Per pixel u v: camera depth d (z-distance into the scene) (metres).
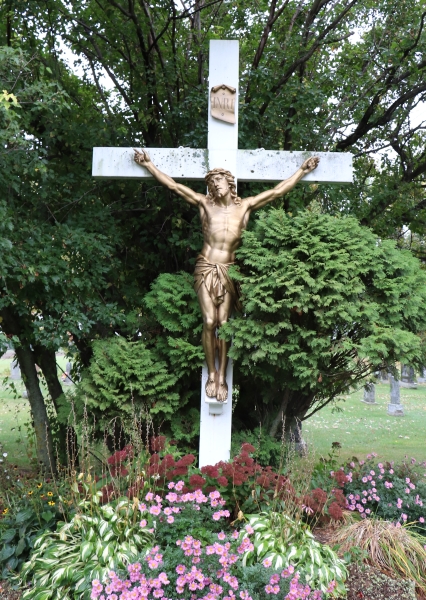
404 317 4.32
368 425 10.09
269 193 4.61
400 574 3.28
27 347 5.61
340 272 4.02
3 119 4.09
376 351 3.97
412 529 3.96
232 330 4.23
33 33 6.24
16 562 3.42
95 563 2.94
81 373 5.68
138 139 6.58
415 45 6.46
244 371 4.53
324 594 2.86
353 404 12.95
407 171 7.61
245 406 5.66
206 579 2.62
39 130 6.15
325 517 3.73
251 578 2.71
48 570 3.05
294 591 2.60
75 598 2.83
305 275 3.97
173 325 4.91
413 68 6.63
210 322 4.30
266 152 4.75
